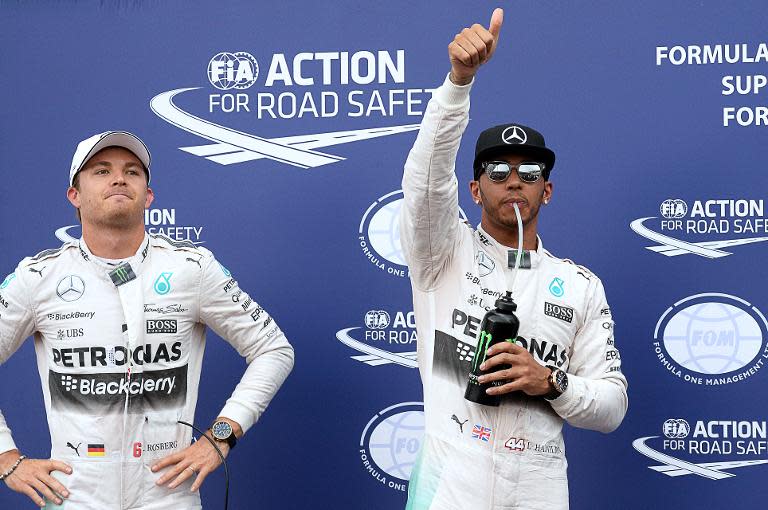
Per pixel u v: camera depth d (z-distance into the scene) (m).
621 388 5.04
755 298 5.98
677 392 5.98
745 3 6.06
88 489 4.87
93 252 5.07
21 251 6.19
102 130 6.22
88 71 6.23
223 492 6.08
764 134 6.02
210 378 6.14
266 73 6.21
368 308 6.11
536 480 4.82
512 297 4.96
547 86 6.12
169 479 4.96
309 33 6.21
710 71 6.05
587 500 5.97
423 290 5.05
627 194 6.06
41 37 6.25
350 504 6.05
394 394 6.08
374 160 6.16
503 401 4.84
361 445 6.07
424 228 4.80
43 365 5.14
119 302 5.00
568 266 5.20
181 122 6.21
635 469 5.97
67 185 6.21
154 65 6.23
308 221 6.16
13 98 6.23
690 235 6.02
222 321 5.29
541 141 5.01
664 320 6.01
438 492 4.80
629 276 6.04
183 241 5.28
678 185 6.04
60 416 4.96
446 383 4.90
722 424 5.95
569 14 6.12
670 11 6.08
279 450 6.09
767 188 6.00
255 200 6.17
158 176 6.19
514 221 4.92
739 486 5.93
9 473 4.97
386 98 6.18
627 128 6.08
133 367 4.94
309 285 6.13
